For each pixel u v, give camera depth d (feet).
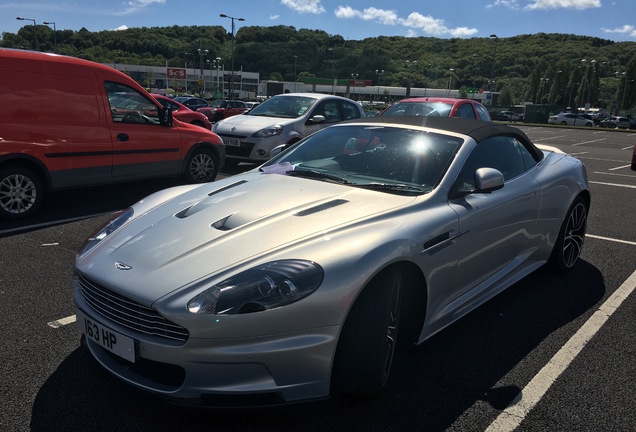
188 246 7.59
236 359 6.52
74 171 18.80
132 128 20.67
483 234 9.73
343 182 9.92
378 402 7.86
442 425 7.38
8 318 10.31
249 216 8.29
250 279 6.73
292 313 6.62
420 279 8.32
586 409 7.89
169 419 7.30
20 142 17.17
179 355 6.59
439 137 10.78
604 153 59.62
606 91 436.35
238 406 6.70
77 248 14.89
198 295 6.64
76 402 7.64
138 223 8.77
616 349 9.84
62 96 18.29
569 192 13.05
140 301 6.76
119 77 20.31
